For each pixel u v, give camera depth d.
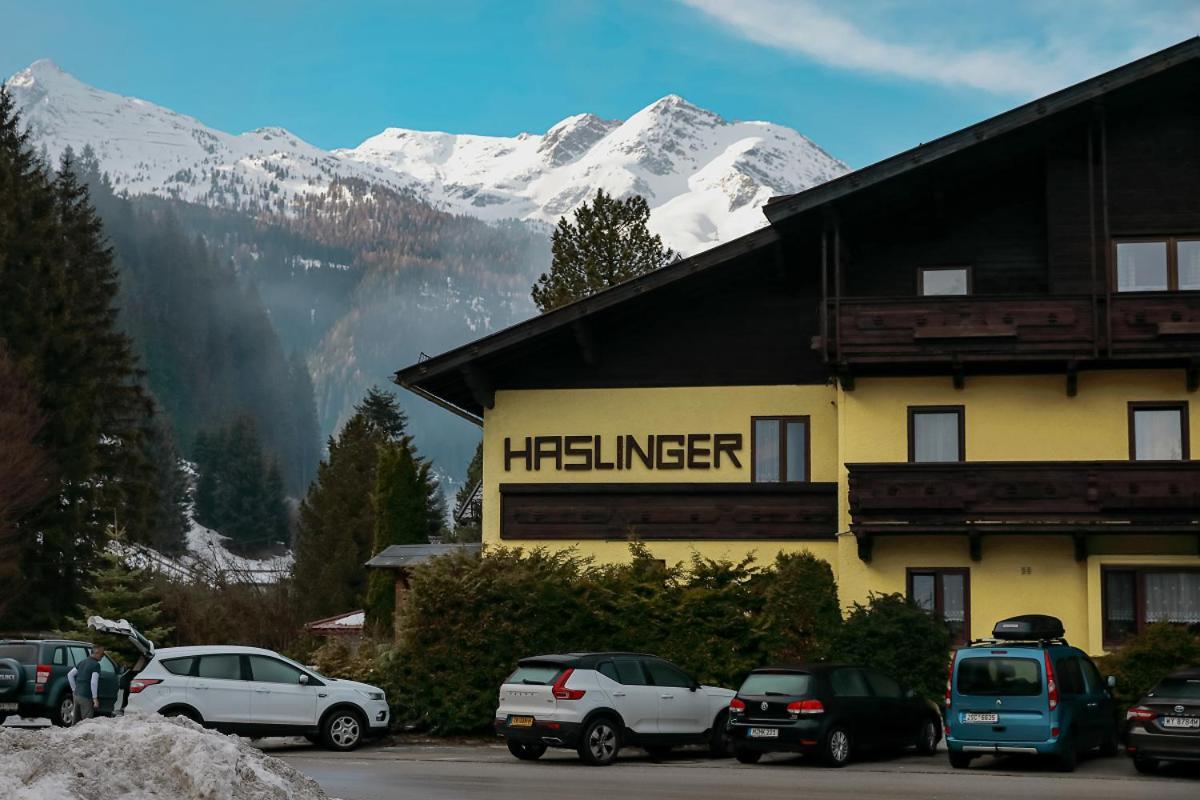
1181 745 21.02
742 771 21.67
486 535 31.84
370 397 104.06
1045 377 29.73
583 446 31.66
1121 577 28.86
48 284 57.59
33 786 12.35
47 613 52.34
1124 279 29.45
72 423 55.00
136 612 40.22
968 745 22.03
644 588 28.58
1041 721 21.64
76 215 68.25
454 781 19.86
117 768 13.38
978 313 28.91
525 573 28.25
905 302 29.14
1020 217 30.50
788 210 29.11
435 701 27.84
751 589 28.97
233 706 24.84
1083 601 28.77
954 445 29.83
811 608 28.72
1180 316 28.38
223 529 137.00
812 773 21.34
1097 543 28.78
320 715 25.48
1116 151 29.72
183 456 180.38
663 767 22.41
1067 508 28.39
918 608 28.31
